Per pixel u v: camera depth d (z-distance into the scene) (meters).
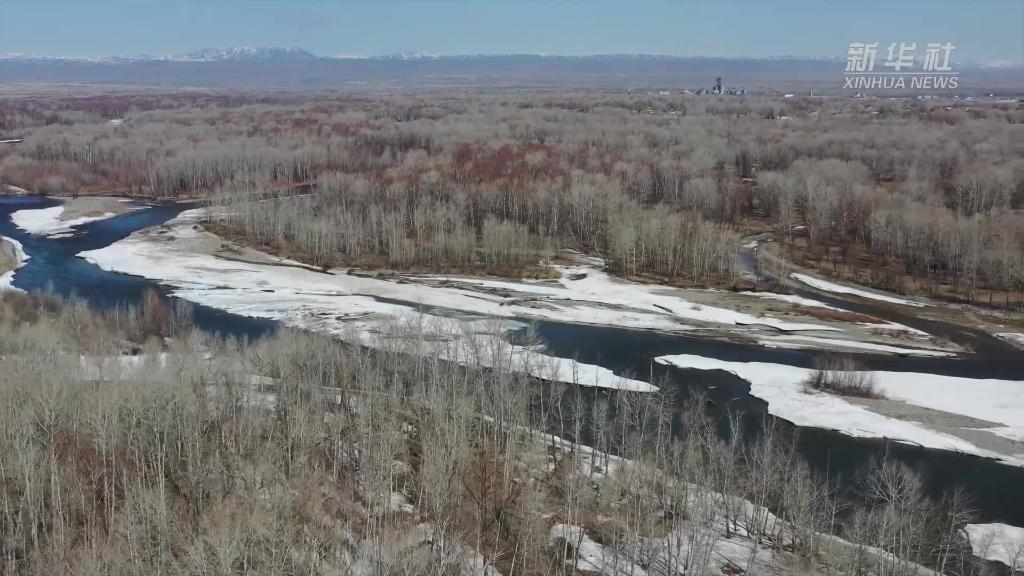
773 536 61.94
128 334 101.50
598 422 76.81
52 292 128.75
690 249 143.38
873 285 136.75
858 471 73.25
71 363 74.56
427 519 61.72
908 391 92.44
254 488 56.47
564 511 65.50
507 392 77.00
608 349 108.56
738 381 96.75
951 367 102.38
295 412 70.88
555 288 136.38
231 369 76.38
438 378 79.31
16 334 86.25
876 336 113.31
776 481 67.00
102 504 59.66
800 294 133.50
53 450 59.75
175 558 51.38
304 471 63.03
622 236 142.62
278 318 119.62
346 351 95.06
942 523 63.56
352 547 55.69
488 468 70.06
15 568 51.66
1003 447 78.19
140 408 65.00
